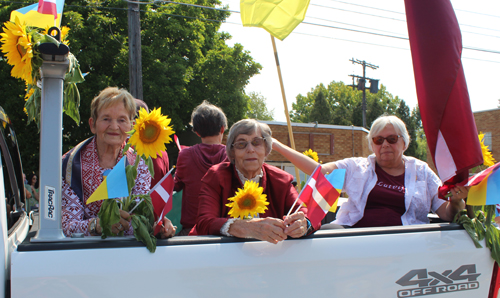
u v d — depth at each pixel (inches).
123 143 77.7
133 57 418.6
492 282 78.5
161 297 55.2
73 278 52.0
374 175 108.8
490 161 90.6
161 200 62.1
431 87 79.0
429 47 79.2
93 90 512.7
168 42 613.6
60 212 55.8
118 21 568.4
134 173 58.7
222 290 58.1
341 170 74.3
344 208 111.3
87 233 62.0
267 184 84.2
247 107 658.2
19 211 77.2
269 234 61.2
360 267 65.7
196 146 108.1
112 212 57.9
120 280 53.8
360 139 979.9
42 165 55.0
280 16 102.3
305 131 928.3
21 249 52.1
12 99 459.2
